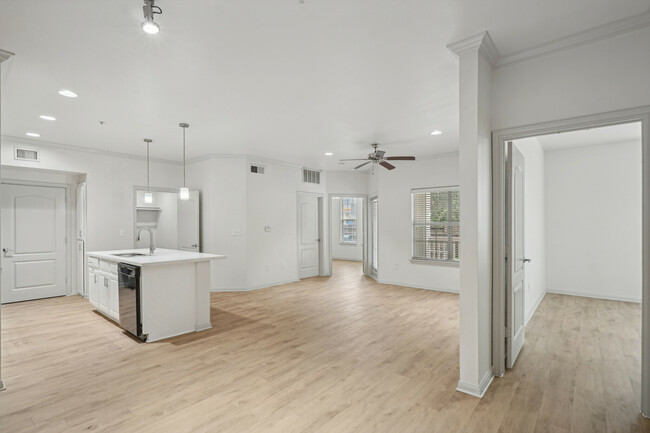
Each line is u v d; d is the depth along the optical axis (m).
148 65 2.73
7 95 3.32
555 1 1.98
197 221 6.23
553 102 2.46
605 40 2.27
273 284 6.68
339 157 6.50
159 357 3.18
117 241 5.94
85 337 3.73
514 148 2.99
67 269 5.81
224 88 3.20
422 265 6.39
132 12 2.05
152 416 2.21
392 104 3.65
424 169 6.35
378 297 5.69
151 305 3.62
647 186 2.15
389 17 2.13
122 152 5.95
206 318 4.06
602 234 5.59
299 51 2.54
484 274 2.57
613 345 3.50
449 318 4.46
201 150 5.88
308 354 3.26
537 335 3.81
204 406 2.33
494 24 2.22
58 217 5.73
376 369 2.93
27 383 2.66
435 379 2.73
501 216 2.70
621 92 2.22
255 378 2.75
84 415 2.22
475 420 2.16
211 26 2.20
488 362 2.69
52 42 2.38
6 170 5.17
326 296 5.77
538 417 2.20
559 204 5.95
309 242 7.67
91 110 3.77
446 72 2.90
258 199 6.43
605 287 5.56
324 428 2.08
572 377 2.76
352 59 2.67
